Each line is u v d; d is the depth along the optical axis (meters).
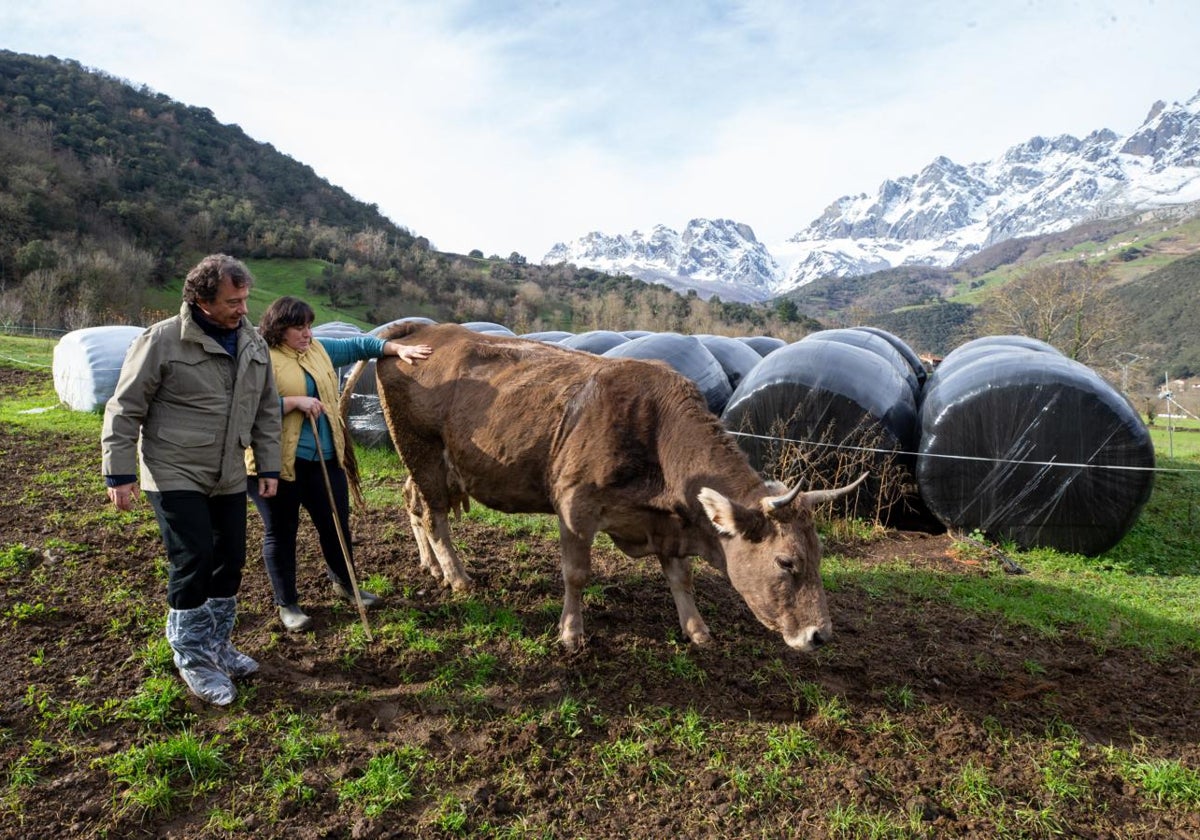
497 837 3.25
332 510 4.82
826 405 8.59
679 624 5.38
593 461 4.66
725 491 4.44
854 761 3.91
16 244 47.94
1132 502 7.65
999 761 3.96
